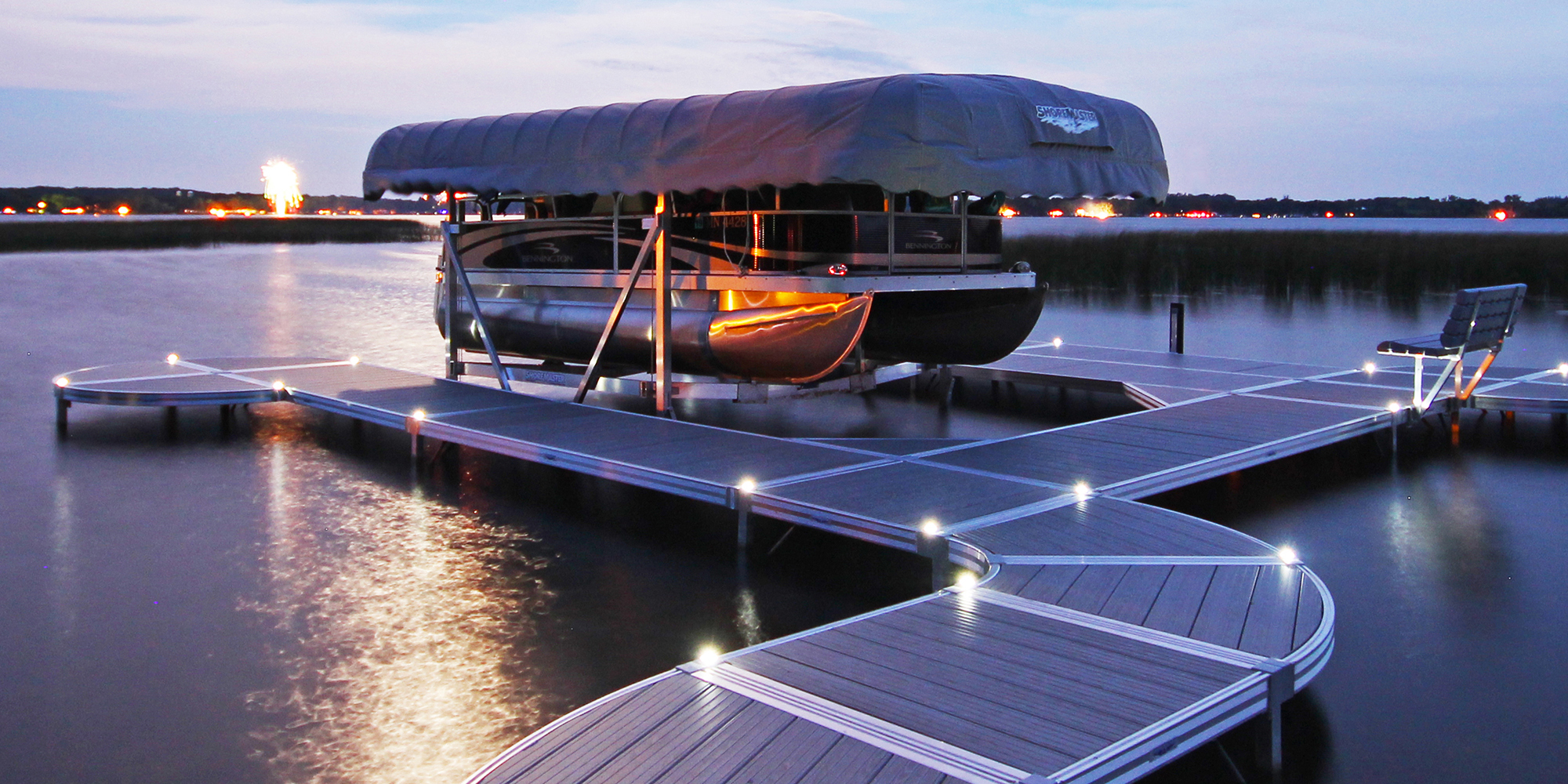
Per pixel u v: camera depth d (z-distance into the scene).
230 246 57.62
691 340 9.36
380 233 76.56
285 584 5.48
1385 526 6.31
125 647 4.66
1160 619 3.97
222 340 16.52
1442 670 4.33
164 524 6.54
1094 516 5.35
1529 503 6.79
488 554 5.98
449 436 7.76
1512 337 15.44
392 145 11.05
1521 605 5.04
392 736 3.85
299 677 4.35
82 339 16.41
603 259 10.41
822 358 8.70
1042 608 4.10
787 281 8.68
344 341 16.53
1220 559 4.68
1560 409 8.36
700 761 2.92
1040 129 8.17
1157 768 3.08
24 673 4.39
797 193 9.04
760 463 6.56
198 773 3.59
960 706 3.25
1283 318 19.80
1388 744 3.71
